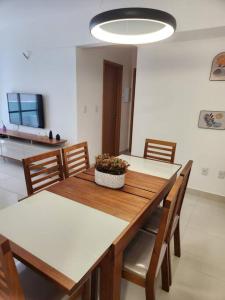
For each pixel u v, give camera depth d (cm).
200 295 162
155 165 229
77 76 349
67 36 336
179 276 178
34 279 115
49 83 382
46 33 358
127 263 132
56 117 390
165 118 325
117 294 124
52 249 102
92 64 377
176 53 297
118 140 508
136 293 160
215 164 303
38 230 116
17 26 390
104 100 444
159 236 119
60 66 360
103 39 159
